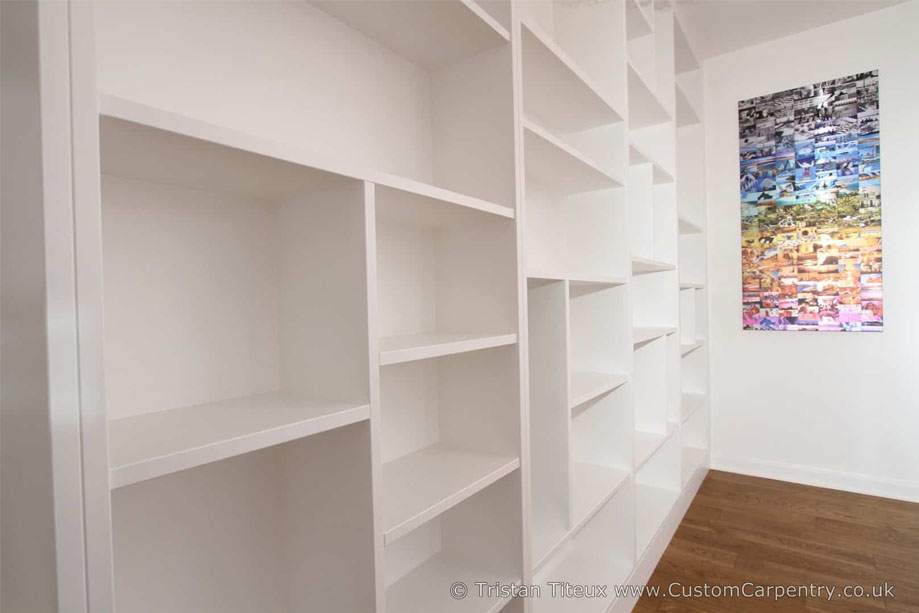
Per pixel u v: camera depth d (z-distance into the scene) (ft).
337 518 2.68
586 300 6.26
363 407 2.49
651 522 6.84
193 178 2.37
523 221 3.87
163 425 2.14
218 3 2.69
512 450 3.84
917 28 8.07
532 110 5.57
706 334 9.98
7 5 1.49
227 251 2.73
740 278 9.79
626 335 5.99
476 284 3.97
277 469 2.98
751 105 9.57
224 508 2.72
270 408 2.47
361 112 3.54
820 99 8.90
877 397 8.61
